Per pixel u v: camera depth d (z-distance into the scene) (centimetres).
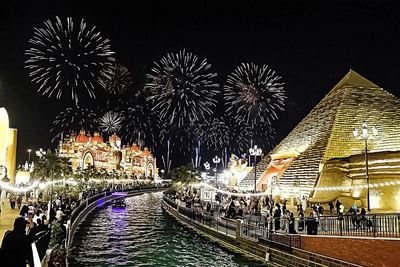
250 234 2795
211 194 6084
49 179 4534
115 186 9306
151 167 14550
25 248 1064
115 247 3023
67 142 10694
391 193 3275
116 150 12031
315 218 2248
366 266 1811
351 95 4597
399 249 1688
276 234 2444
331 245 2016
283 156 5194
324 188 3581
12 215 3033
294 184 4169
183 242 3253
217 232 3253
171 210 5316
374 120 4362
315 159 4172
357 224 2141
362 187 3159
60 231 1762
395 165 3325
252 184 5553
